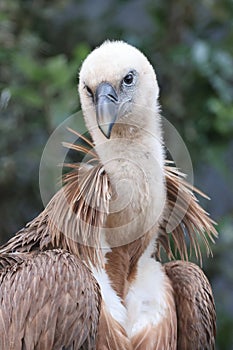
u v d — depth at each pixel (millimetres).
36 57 13977
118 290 7367
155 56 14812
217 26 15344
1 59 13258
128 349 7191
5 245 7852
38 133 13391
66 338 6816
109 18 15766
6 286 7027
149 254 7617
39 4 14898
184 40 15328
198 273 7906
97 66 7617
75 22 15570
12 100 13148
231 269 13586
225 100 13883
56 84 12234
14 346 6848
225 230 13500
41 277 6914
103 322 7066
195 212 7797
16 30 14516
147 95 7699
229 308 14078
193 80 14336
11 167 13203
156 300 7492
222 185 14867
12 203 13820
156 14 15305
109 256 7359
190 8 15258
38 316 6820
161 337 7391
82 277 6945
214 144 13898
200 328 7789
